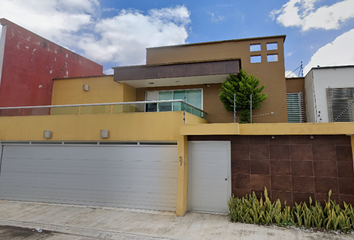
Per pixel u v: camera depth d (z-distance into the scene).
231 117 10.90
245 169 7.31
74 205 8.60
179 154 7.55
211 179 7.64
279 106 10.67
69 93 12.71
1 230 6.38
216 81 10.98
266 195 6.83
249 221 6.52
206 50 12.21
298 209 6.37
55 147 9.30
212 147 7.75
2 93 10.74
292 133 6.70
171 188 7.76
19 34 11.73
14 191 9.45
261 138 7.30
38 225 6.69
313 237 5.52
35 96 12.34
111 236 5.89
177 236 5.73
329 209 6.14
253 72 11.22
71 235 6.05
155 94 12.09
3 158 9.88
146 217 7.15
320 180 6.66
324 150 6.75
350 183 6.45
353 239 5.39
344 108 10.19
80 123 8.98
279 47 11.18
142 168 8.16
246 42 11.65
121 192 8.26
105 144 8.71
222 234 5.79
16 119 9.86
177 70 10.37
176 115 7.80
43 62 12.98
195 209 7.69
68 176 8.93
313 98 10.60
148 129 8.09
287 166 6.96
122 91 11.34
